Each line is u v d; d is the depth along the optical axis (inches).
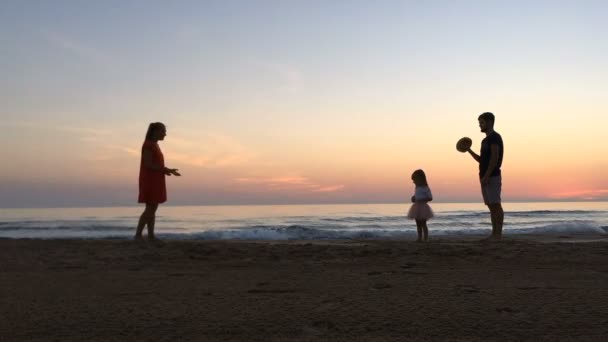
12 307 141.5
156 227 843.4
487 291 161.2
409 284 174.2
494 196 327.9
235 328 124.9
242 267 216.4
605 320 131.0
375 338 119.5
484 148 329.7
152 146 307.6
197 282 179.9
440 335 121.6
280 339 118.3
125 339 117.3
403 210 1569.9
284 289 165.8
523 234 531.2
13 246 272.5
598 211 1402.6
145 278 188.1
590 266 221.6
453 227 831.1
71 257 240.4
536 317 133.1
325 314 135.1
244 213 1387.8
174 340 117.2
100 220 951.0
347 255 252.2
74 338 117.6
